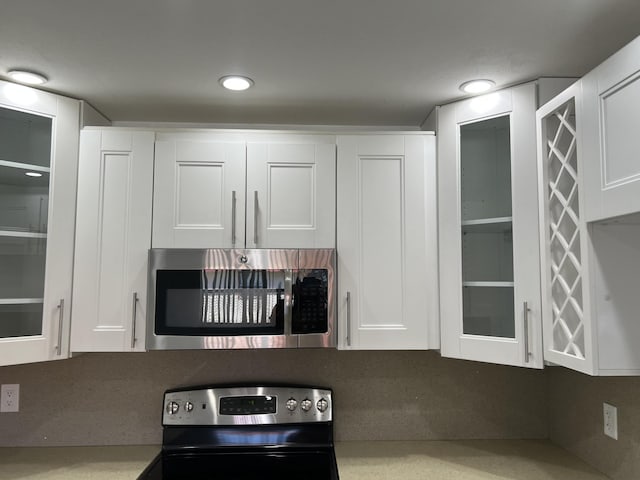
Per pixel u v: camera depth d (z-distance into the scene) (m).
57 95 1.70
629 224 1.22
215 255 1.66
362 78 1.60
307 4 1.16
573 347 1.32
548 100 1.58
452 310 1.71
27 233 1.62
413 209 1.79
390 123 2.06
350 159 1.79
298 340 1.66
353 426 2.00
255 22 1.24
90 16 1.21
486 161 1.71
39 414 1.93
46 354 1.62
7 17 1.21
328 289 1.68
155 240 1.73
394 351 2.03
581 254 1.25
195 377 1.99
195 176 1.75
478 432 2.01
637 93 1.04
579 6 1.18
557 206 1.49
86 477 1.62
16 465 1.72
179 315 1.65
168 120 2.01
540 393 2.03
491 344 1.61
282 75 1.57
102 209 1.72
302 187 1.78
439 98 1.76
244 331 1.65
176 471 1.70
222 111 1.91
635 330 1.20
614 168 1.11
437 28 1.28
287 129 2.07
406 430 2.01
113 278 1.71
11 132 1.62
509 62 1.48
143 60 1.46
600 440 1.64
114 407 1.96
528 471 1.66
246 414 1.91
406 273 1.77
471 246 1.72
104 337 1.68
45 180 1.67
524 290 1.55
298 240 1.76
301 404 1.93
